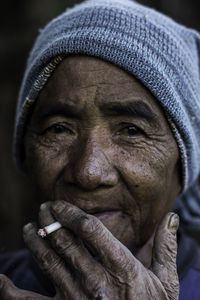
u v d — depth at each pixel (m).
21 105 1.42
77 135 1.26
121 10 1.27
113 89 1.20
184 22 2.99
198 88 1.38
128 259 1.04
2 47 3.24
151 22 1.28
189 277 1.36
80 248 1.09
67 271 1.10
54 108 1.25
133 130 1.24
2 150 3.30
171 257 1.12
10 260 1.61
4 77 3.29
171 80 1.26
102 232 1.04
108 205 1.21
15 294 1.11
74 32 1.24
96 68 1.21
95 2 1.34
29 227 1.17
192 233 1.77
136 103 1.21
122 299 1.03
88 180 1.16
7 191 3.28
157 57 1.24
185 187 1.42
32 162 1.35
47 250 1.13
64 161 1.25
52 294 1.37
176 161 1.34
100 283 1.03
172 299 1.09
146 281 1.05
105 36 1.21
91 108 1.21
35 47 1.44
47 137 1.30
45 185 1.28
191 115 1.35
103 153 1.21
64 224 1.10
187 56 1.34
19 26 3.23
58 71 1.25
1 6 3.21
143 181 1.23
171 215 1.16
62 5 3.11
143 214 1.26
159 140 1.26
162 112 1.26
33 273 1.45
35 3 3.17
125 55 1.20
